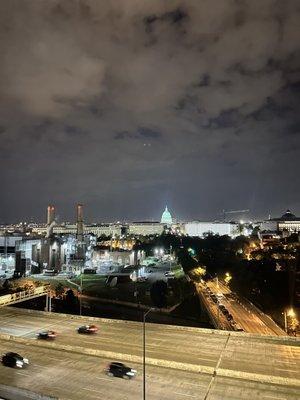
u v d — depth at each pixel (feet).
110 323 271.90
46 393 165.37
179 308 451.94
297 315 427.74
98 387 170.81
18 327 263.90
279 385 170.91
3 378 181.27
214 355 204.54
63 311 442.50
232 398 159.74
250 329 381.60
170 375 182.39
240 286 585.63
